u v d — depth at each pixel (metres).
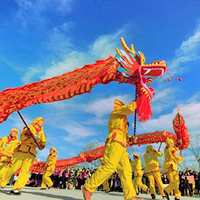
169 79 4.07
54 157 9.13
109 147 3.49
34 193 5.36
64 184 15.35
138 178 8.56
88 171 15.17
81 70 3.76
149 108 3.69
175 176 6.34
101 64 3.88
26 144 4.98
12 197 3.91
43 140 5.14
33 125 5.11
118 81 3.98
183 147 6.75
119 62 3.77
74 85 3.29
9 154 6.23
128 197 3.74
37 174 14.70
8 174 5.45
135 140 3.77
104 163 3.43
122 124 3.65
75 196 5.27
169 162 6.52
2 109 2.78
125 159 3.87
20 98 2.96
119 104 3.90
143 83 3.79
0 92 2.92
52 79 3.43
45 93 3.13
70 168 16.36
